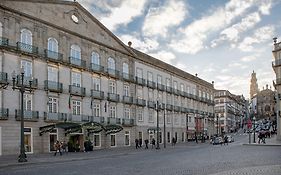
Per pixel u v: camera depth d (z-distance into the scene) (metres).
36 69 38.22
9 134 34.31
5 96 34.28
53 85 39.84
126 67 54.78
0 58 34.25
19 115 35.28
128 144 53.50
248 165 18.28
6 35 35.16
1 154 33.28
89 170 18.42
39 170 19.11
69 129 40.34
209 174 14.82
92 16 47.50
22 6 37.22
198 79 84.31
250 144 46.59
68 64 42.41
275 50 59.56
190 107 78.06
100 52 48.78
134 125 55.12
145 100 59.03
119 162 23.62
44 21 39.50
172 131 68.19
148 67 61.34
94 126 42.47
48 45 40.19
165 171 16.66
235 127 135.12
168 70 68.19
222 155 27.14
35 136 37.03
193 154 30.05
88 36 46.66
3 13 35.00
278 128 58.47
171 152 35.66
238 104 159.62
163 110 62.66
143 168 18.59
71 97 42.72
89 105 45.75
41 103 38.34
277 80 59.12
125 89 54.12
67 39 42.94
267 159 21.78
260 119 148.75
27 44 37.19
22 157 24.95
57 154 34.47
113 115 50.50
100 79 48.41
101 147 47.16
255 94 175.62
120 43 53.38
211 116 91.00
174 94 70.19
